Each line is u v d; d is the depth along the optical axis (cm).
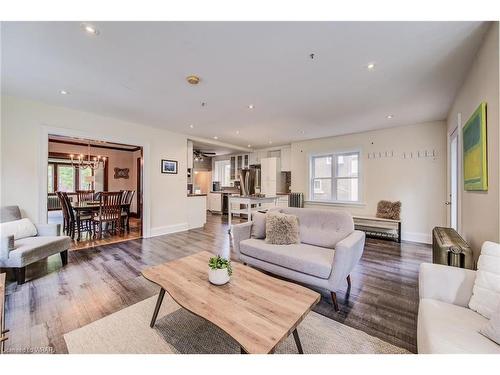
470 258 181
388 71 234
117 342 155
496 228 164
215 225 615
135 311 193
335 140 556
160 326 173
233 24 163
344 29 169
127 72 236
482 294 124
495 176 165
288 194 623
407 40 183
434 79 251
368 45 189
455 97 301
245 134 540
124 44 188
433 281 144
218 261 168
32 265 300
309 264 210
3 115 303
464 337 104
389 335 165
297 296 148
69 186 770
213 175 930
